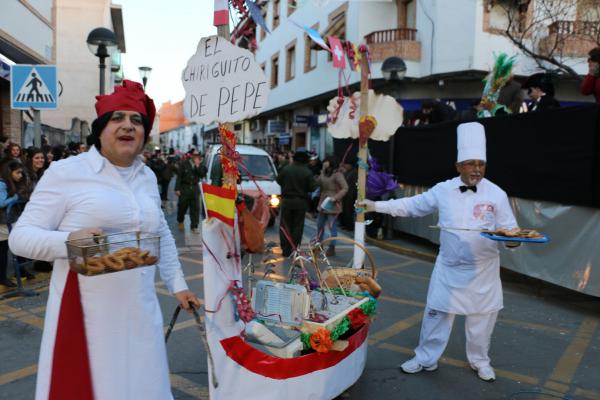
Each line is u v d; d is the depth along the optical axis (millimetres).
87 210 2029
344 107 4859
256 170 11727
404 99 15781
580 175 5711
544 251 6379
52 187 2008
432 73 14609
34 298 5832
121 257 1896
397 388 3764
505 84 9062
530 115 6547
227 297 2719
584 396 3695
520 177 6773
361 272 3879
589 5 11086
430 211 4078
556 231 6191
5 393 3559
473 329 3879
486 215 3762
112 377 2029
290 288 3049
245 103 2523
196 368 4012
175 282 2449
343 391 3311
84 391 1986
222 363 2693
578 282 5836
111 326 2031
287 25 23109
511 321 5441
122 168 2184
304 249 3824
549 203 6324
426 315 3994
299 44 21500
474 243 3701
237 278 2783
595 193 5516
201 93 2697
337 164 10422
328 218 8734
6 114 12367
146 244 2062
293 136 24156
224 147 2604
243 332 2857
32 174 6465
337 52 4273
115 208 2072
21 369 3949
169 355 4246
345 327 3129
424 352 4047
